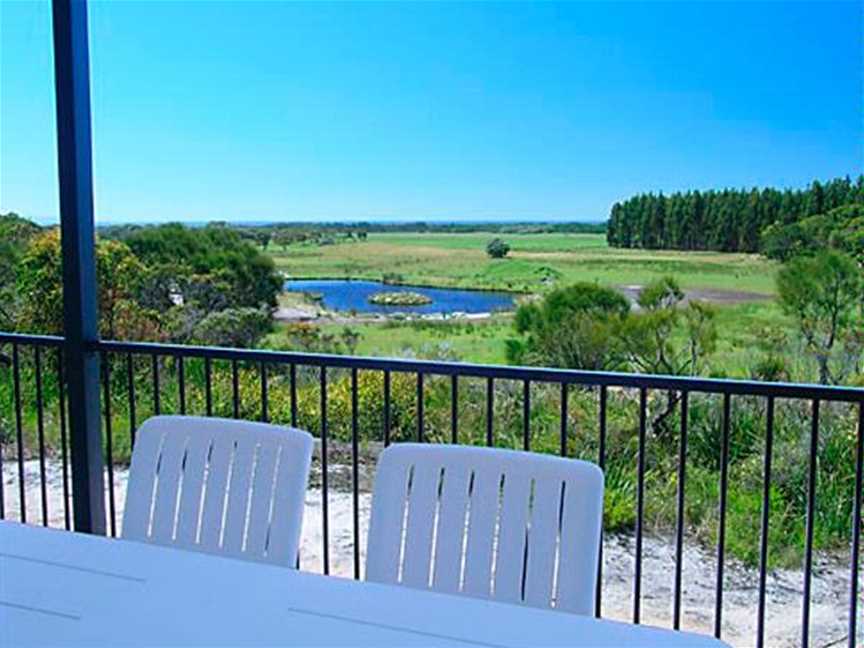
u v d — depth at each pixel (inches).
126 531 66.7
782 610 158.9
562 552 55.8
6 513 189.0
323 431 99.4
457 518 58.5
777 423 188.4
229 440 65.9
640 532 89.4
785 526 178.5
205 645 45.3
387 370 92.0
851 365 213.8
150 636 46.2
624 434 195.0
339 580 53.6
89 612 49.1
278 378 228.1
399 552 59.2
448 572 58.0
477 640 45.9
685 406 83.5
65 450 122.2
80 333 107.1
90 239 107.7
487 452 59.2
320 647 45.0
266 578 53.7
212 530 64.8
